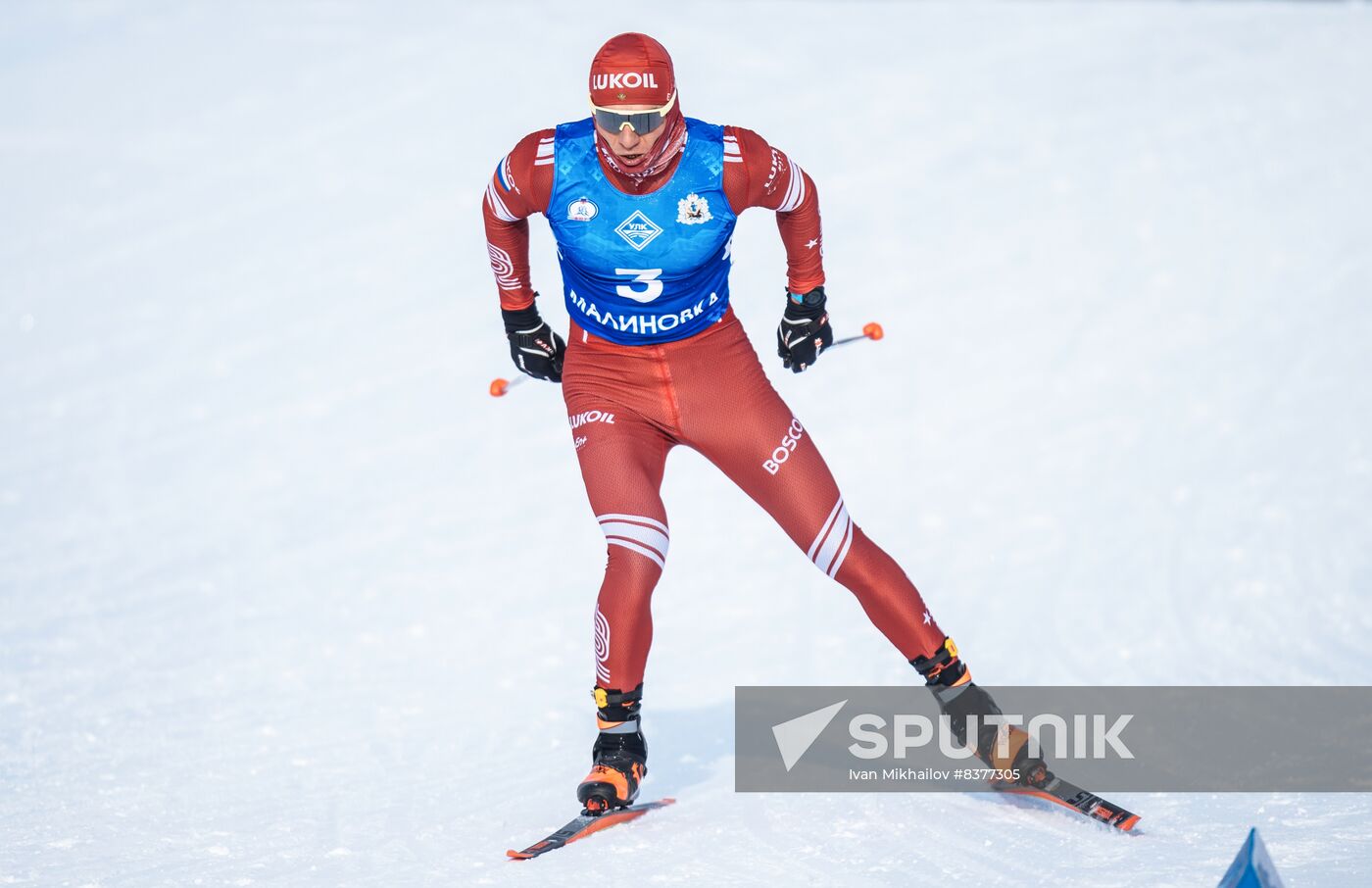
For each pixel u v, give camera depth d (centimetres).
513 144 4312
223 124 4509
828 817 1204
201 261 3709
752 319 3156
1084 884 1033
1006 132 4119
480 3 5256
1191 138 3975
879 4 5072
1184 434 2477
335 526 2358
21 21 5262
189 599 2050
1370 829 1109
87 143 4406
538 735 1502
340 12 5262
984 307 3166
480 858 1153
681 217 1164
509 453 2669
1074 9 4947
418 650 1820
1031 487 2328
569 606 1978
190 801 1313
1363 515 2084
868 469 2467
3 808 1298
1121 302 3119
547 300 3269
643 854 1140
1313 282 3102
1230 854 1073
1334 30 4631
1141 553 2034
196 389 3030
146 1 5394
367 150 4316
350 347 3219
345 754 1452
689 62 4728
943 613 1881
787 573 2059
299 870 1135
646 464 1244
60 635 1903
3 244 3822
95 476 2619
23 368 3166
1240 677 1580
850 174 3959
